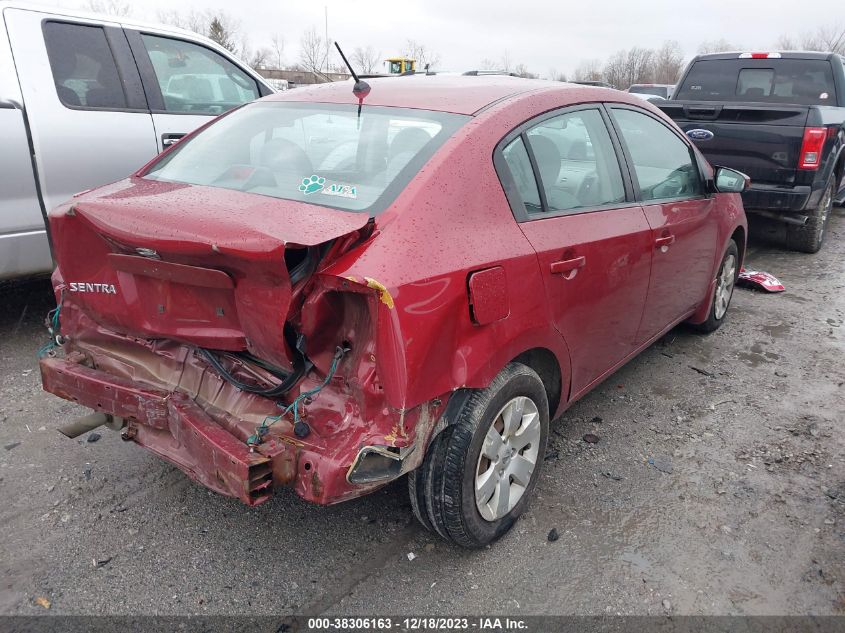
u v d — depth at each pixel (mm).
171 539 2766
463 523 2543
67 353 2924
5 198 4164
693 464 3455
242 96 5809
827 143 6551
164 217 2213
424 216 2299
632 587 2615
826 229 8578
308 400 2273
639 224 3379
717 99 8445
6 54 4242
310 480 2156
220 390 2516
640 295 3531
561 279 2779
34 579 2527
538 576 2654
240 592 2520
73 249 2527
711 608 2531
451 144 2529
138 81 4914
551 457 3457
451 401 2410
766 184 6742
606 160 3334
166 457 2529
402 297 2076
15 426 3504
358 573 2635
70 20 4598
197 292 2309
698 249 4215
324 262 2092
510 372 2604
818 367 4695
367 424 2182
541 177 2842
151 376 2680
